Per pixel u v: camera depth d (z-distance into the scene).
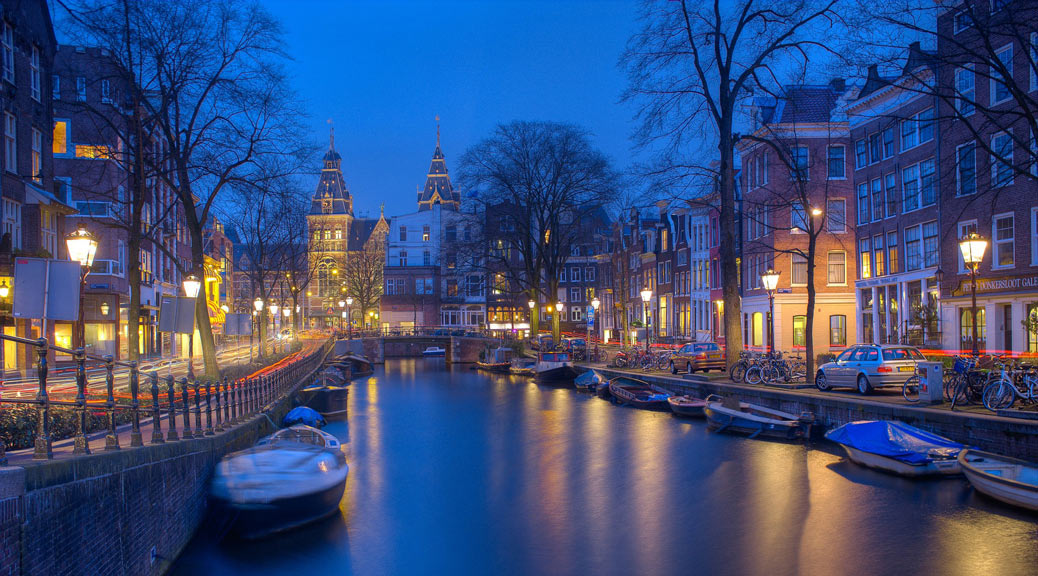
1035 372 18.66
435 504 17.94
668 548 14.38
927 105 36.12
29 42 30.64
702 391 31.62
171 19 25.44
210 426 15.45
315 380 45.41
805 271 47.28
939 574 12.40
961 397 20.03
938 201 34.19
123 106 25.86
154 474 11.25
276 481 14.91
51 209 32.78
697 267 62.66
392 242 109.62
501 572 13.41
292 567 13.71
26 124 30.47
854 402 22.20
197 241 28.66
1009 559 12.84
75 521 8.26
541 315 97.12
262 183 28.48
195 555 13.55
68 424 12.95
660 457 22.61
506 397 42.88
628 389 37.12
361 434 29.12
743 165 53.06
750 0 28.48
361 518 16.77
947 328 33.53
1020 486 14.82
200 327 29.17
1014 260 29.88
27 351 31.34
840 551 13.68
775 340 47.28
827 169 46.16
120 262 44.22
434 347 101.25
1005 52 29.36
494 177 54.41
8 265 27.08
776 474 19.58
